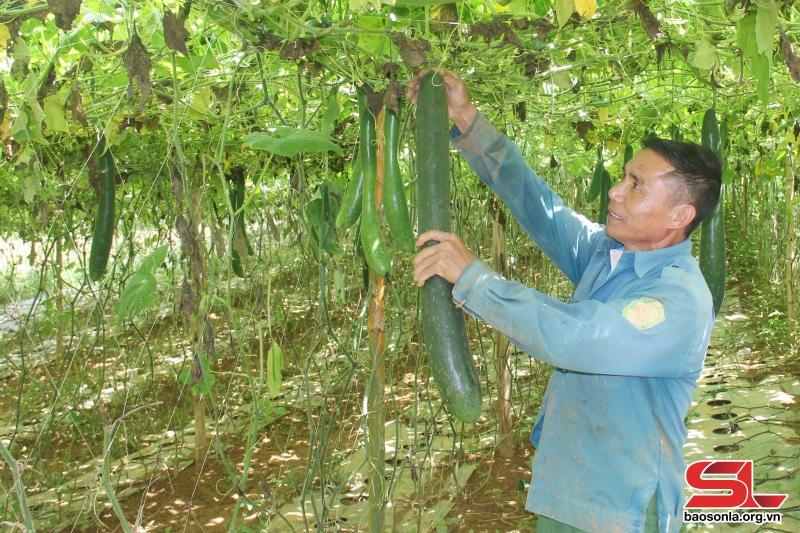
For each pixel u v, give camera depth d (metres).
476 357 5.82
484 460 4.53
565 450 1.89
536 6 2.36
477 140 2.29
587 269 2.12
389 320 5.80
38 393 5.99
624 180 1.89
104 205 2.52
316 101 3.19
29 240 5.38
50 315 4.77
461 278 1.65
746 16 1.89
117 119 3.11
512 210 2.42
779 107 4.60
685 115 5.52
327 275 5.12
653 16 2.07
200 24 2.46
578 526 1.82
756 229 10.75
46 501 4.14
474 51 2.14
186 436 5.24
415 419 3.17
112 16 2.20
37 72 2.33
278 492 4.19
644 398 1.78
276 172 4.72
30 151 2.59
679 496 1.80
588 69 3.20
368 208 1.91
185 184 2.03
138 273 2.02
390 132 1.89
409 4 1.88
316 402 5.70
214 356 2.13
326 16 1.97
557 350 1.55
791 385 5.58
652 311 1.60
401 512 3.88
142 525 3.87
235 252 3.58
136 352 6.97
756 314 7.88
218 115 3.02
